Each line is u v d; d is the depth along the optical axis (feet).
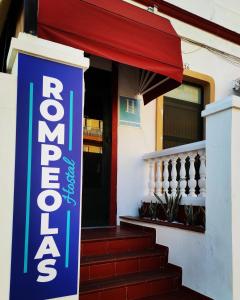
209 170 11.80
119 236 13.46
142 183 17.92
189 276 12.16
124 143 17.63
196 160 14.37
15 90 6.59
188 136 20.43
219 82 21.26
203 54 20.66
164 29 13.60
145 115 18.53
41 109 6.91
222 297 10.66
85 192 16.46
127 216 17.11
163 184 15.85
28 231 6.57
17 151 6.56
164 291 11.97
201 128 20.99
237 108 11.08
